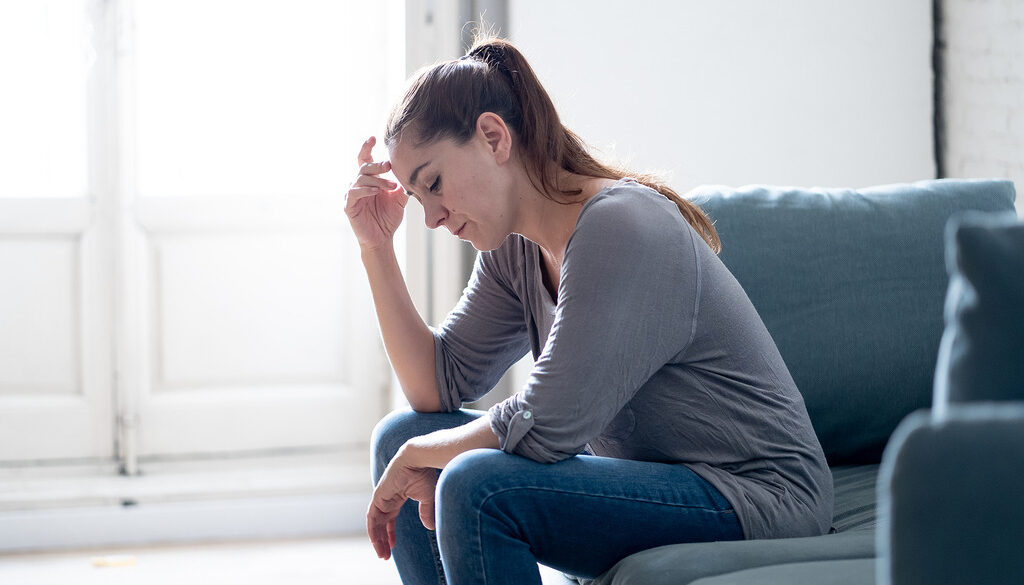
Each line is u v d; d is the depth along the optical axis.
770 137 3.43
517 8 3.25
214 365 3.65
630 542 1.60
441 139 1.73
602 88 3.32
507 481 1.56
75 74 3.48
